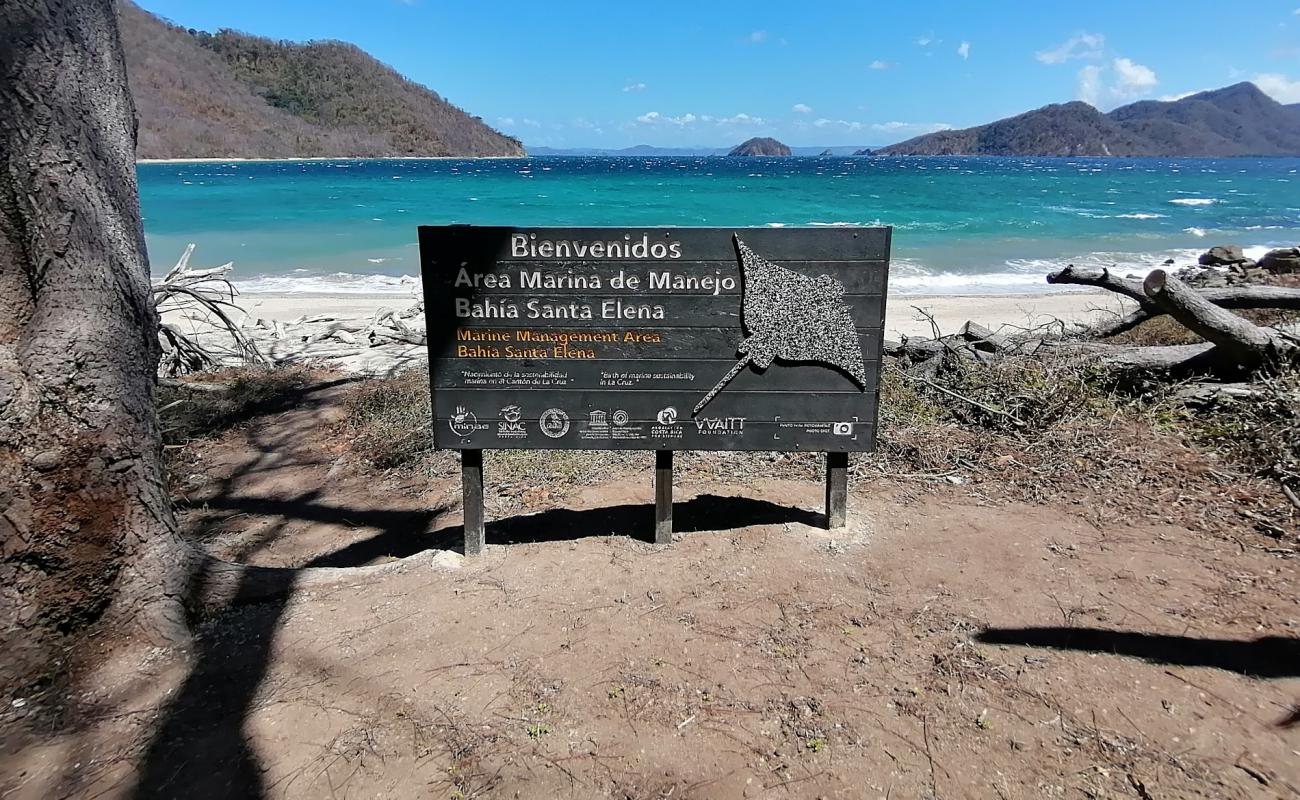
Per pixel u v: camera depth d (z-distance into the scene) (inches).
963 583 125.7
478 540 138.7
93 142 107.1
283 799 85.7
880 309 129.5
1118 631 111.2
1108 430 189.2
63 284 103.6
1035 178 3147.1
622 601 122.5
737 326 130.2
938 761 88.7
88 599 108.0
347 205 1560.0
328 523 175.0
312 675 105.7
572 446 134.6
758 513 156.5
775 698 99.7
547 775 88.2
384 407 250.5
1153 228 1183.6
